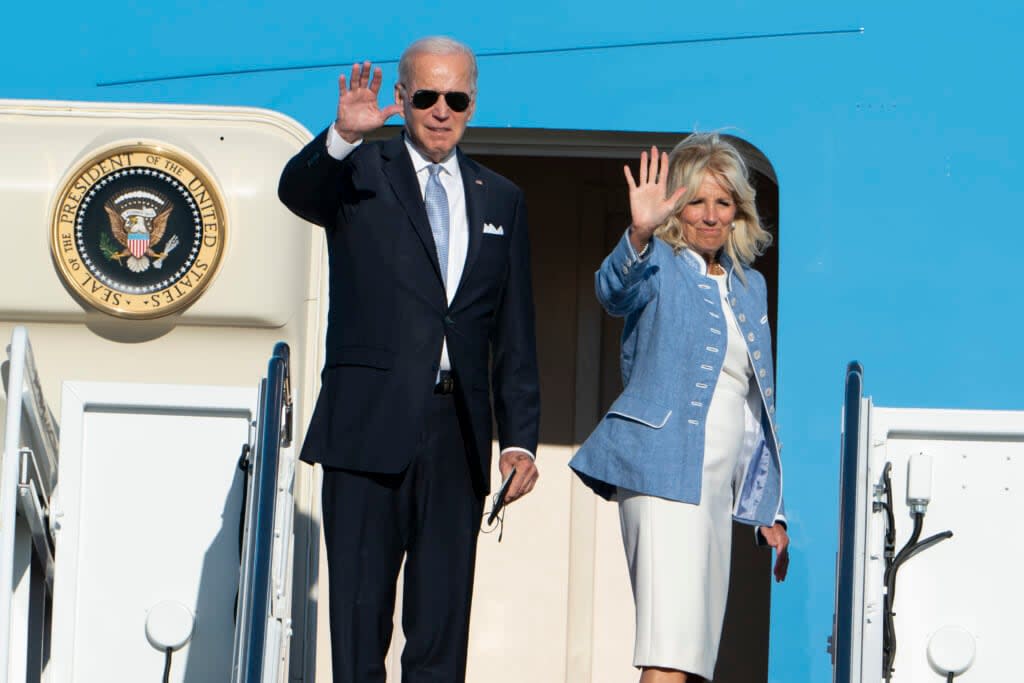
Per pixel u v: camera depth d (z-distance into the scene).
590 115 21.23
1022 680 17.77
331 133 15.56
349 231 16.09
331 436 15.94
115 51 21.72
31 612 19.56
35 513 18.42
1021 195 20.97
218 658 19.25
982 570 17.80
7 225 21.44
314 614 21.34
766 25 21.23
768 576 26.22
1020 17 21.08
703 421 16.38
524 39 21.31
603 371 26.62
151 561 19.30
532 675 26.20
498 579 26.36
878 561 17.39
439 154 16.20
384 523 15.92
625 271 16.05
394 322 15.94
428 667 15.94
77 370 21.77
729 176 16.73
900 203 21.06
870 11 21.17
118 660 19.20
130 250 21.42
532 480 16.36
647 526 16.17
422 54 16.06
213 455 19.41
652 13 21.28
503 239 16.41
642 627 16.11
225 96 21.64
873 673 17.14
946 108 21.09
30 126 21.69
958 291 20.94
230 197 21.48
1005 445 17.84
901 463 17.91
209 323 21.59
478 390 16.14
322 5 21.61
